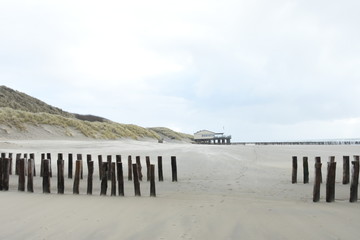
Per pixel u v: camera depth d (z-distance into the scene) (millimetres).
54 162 16859
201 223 5520
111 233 4984
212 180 12000
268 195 9164
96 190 10203
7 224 5496
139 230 5129
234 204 7273
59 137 40219
